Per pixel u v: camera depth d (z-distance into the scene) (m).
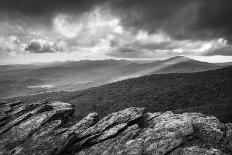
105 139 22.11
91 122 25.61
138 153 19.39
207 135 20.55
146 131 21.97
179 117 24.33
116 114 25.86
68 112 30.53
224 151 18.83
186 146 19.09
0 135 25.11
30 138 22.92
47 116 27.70
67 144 21.33
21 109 32.03
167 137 20.19
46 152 20.62
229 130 21.41
